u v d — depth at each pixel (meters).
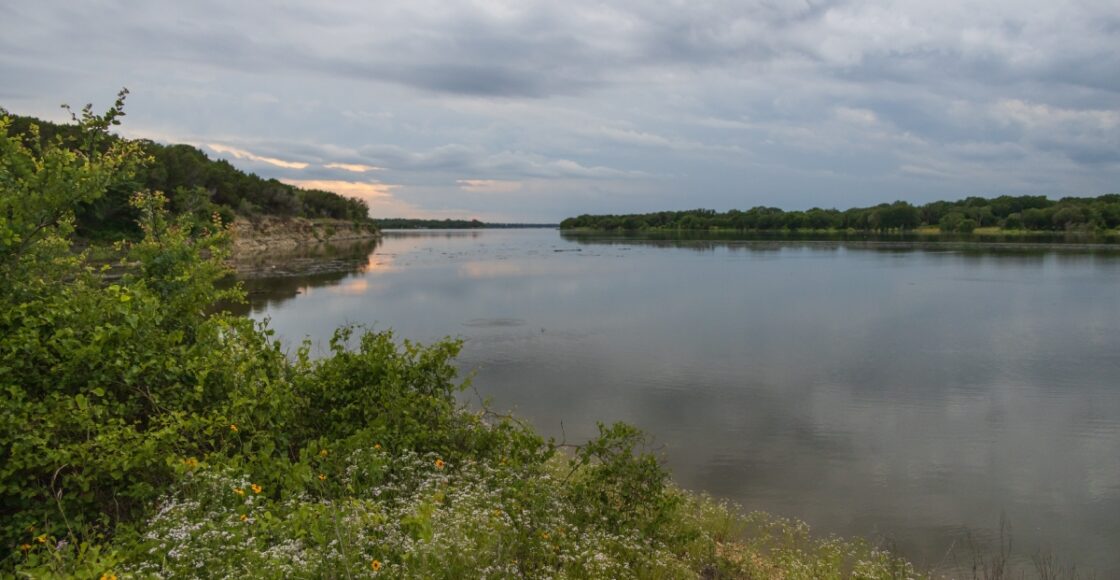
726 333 23.41
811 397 14.93
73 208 5.85
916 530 8.62
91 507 4.46
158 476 4.66
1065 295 33.16
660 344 21.33
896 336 22.67
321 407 6.01
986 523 8.86
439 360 6.43
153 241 6.57
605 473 6.05
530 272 49.66
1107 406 14.26
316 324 24.97
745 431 12.51
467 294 35.28
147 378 4.99
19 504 4.26
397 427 5.70
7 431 4.12
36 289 5.26
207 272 6.74
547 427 12.63
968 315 27.19
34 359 4.68
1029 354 19.69
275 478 4.77
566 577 4.40
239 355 5.82
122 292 5.28
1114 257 58.88
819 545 7.70
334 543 3.68
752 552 6.73
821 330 23.94
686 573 5.45
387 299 32.69
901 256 64.69
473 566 4.03
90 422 4.35
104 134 6.09
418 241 121.62
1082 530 8.66
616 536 5.45
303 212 105.44
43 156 5.57
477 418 6.35
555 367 18.00
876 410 13.95
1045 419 13.36
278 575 3.41
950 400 14.74
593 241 117.81
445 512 4.39
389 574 3.71
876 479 10.23
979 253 66.69
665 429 12.60
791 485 9.98
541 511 5.08
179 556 3.53
